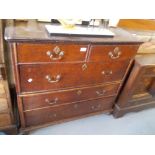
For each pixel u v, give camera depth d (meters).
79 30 1.11
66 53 1.02
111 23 1.40
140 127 1.73
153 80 1.76
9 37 0.83
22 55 0.92
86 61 1.14
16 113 1.36
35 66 1.00
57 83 1.17
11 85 1.35
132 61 1.44
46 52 0.96
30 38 0.87
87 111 1.58
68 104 1.37
